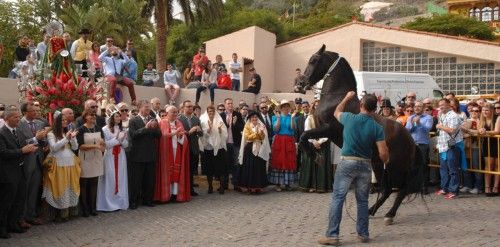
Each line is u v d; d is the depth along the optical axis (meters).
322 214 9.05
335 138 8.76
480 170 10.61
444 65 23.16
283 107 12.05
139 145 9.84
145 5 23.81
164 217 8.95
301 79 9.38
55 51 11.09
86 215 8.98
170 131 10.38
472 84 22.67
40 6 30.83
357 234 7.16
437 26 35.72
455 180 10.49
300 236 7.45
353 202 10.09
